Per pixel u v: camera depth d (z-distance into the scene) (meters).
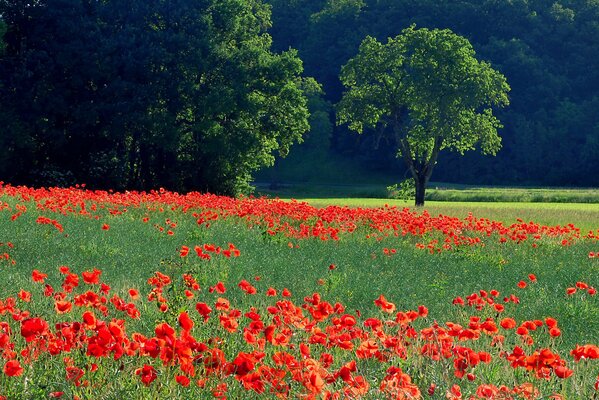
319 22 141.00
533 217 35.44
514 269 16.58
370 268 15.57
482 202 71.88
